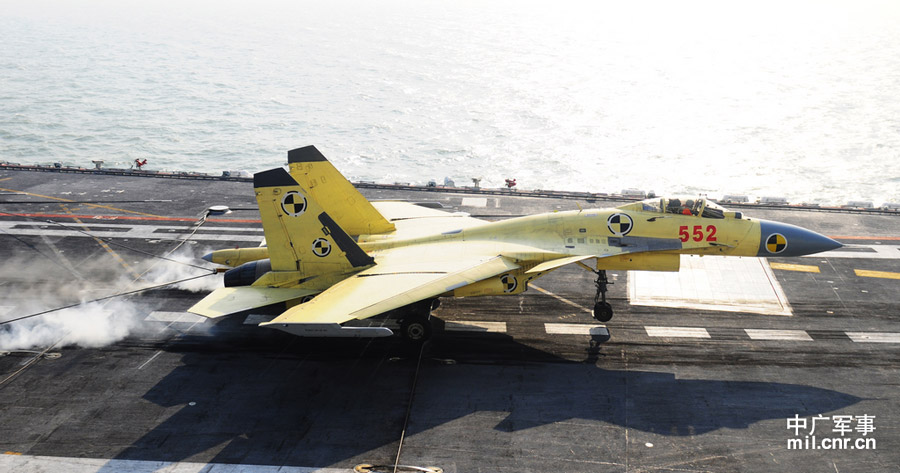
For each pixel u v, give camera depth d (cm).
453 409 2314
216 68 17338
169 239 3869
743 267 3525
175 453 2084
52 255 3634
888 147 9656
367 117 11612
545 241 2881
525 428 2211
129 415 2278
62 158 9088
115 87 14375
